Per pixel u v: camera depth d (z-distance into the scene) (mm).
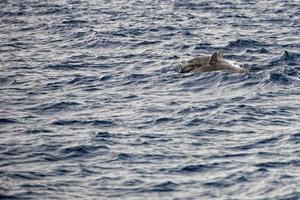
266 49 104750
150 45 111188
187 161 53562
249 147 56781
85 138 59062
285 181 49250
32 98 75000
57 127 63000
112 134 60312
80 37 120312
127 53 103938
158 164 52969
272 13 153625
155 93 76500
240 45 108750
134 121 64562
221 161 53469
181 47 108625
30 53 105562
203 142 58219
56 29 131250
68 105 71250
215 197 46938
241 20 142125
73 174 51000
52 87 80812
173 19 144500
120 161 53625
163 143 57938
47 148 56594
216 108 68562
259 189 48031
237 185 48750
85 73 88938
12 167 52281
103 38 117438
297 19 142125
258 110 67875
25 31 130500
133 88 79438
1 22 145000
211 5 171375
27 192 47438
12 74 88812
